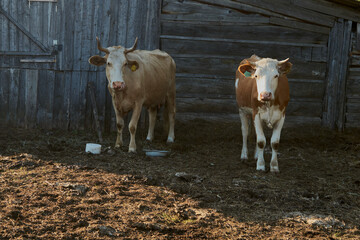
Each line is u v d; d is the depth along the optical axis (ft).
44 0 27.86
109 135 27.73
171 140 26.40
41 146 23.65
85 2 28.19
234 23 29.94
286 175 19.95
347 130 31.32
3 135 26.04
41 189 15.61
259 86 18.37
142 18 28.71
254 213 14.67
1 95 28.35
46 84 28.45
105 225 12.71
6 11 28.04
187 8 29.43
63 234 11.93
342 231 13.39
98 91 28.55
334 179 19.61
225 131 28.78
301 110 31.22
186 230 12.81
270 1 29.91
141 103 23.36
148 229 12.71
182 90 29.94
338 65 31.19
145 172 19.11
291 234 12.96
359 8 31.01
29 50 28.43
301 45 30.73
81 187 15.81
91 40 28.48
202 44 29.78
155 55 25.76
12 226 12.12
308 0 30.42
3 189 15.30
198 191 16.74
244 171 20.18
